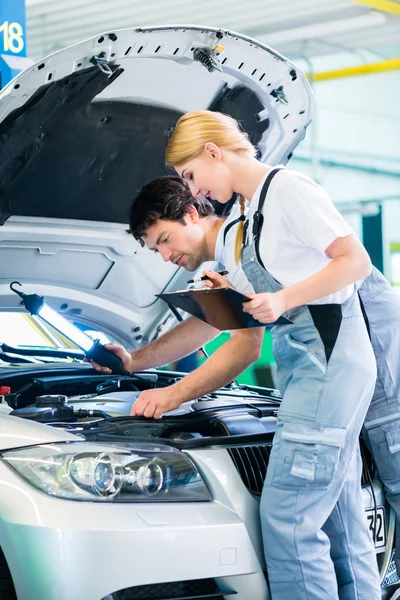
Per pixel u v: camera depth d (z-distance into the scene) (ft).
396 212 58.49
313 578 7.81
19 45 15.12
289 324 8.09
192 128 8.13
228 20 42.34
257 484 8.16
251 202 8.12
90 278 11.60
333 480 7.96
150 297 12.11
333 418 7.86
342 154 55.01
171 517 7.40
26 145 9.57
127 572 7.07
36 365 11.46
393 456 9.36
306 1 39.73
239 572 7.66
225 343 9.16
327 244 7.70
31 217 10.52
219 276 7.71
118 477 7.39
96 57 8.96
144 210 8.85
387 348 9.43
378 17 42.22
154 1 38.60
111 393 10.42
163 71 9.76
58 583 6.89
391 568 9.61
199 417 8.84
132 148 10.59
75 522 7.01
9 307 11.40
